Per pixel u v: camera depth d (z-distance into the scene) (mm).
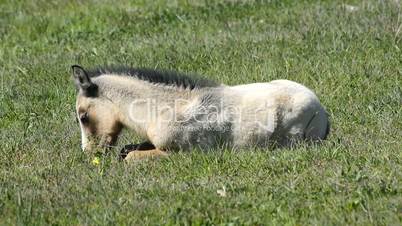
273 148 25641
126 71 26141
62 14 46188
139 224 20391
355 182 22094
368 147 25062
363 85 31500
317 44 36219
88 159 25875
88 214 21188
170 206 21359
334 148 24766
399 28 36656
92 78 26094
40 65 37156
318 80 32250
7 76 36156
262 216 20547
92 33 42531
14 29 44438
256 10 43156
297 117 25578
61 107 31656
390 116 28234
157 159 25203
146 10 45188
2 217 21281
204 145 25500
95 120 26031
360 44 35625
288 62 34125
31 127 29656
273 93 25719
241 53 35875
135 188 22812
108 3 47625
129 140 27219
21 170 25188
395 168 22828
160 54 36938
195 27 41188
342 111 29203
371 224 19656
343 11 40875
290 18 40938
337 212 20500
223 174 23641
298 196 21594
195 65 35094
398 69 32906
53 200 22234
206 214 20766
